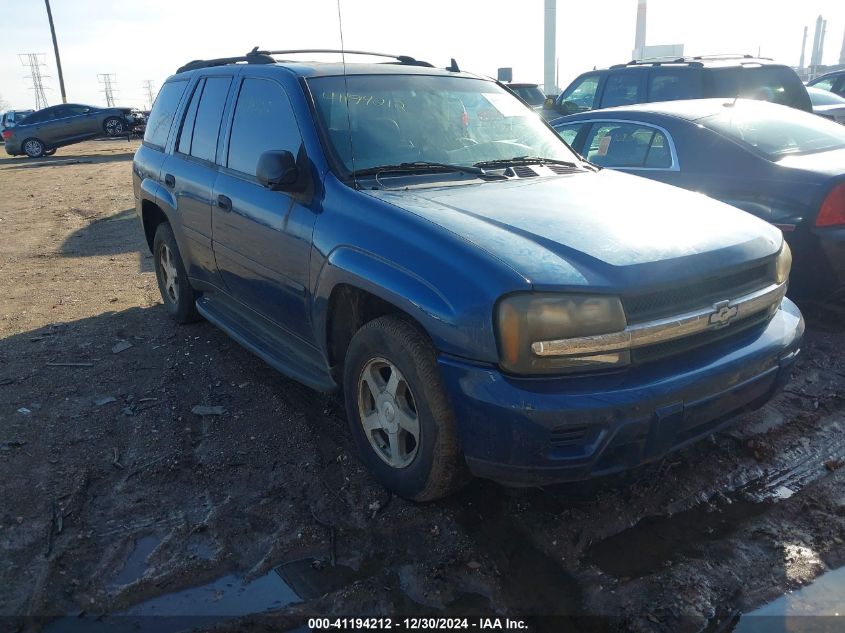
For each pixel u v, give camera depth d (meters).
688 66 8.38
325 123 3.50
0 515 3.01
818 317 5.20
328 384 3.44
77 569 2.70
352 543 2.84
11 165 21.38
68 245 8.61
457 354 2.58
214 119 4.45
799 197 4.57
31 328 5.42
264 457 3.48
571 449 2.50
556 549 2.78
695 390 2.61
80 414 3.92
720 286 2.81
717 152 5.10
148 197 5.22
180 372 4.50
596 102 9.49
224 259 4.29
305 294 3.42
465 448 2.63
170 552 2.79
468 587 2.59
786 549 2.75
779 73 8.48
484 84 4.33
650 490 3.14
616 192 3.41
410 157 3.57
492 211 2.98
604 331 2.48
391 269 2.81
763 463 3.35
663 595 2.53
